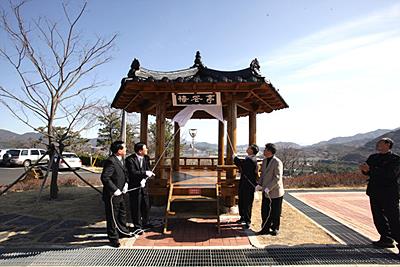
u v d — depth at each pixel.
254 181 6.31
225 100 7.56
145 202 6.21
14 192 11.04
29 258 4.54
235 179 7.14
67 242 5.30
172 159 10.05
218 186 6.81
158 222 6.59
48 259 4.50
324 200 10.04
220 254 4.71
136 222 5.93
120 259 4.52
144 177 6.07
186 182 7.86
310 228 6.22
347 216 7.51
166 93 7.19
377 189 4.99
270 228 6.01
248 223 6.20
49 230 6.03
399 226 4.76
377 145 5.09
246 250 4.89
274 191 5.71
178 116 7.20
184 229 6.09
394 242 5.13
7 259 4.49
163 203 7.56
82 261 4.44
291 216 7.34
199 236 5.66
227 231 5.96
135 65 6.74
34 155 26.36
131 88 6.83
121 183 5.43
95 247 5.04
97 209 7.93
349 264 4.33
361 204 9.27
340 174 15.59
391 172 4.86
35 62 9.84
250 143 8.84
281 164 5.78
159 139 7.26
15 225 6.39
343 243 5.25
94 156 30.23
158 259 4.52
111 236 5.11
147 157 6.66
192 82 6.38
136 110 10.08
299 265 4.29
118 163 5.45
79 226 6.32
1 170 22.61
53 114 9.66
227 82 6.34
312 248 4.98
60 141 9.50
